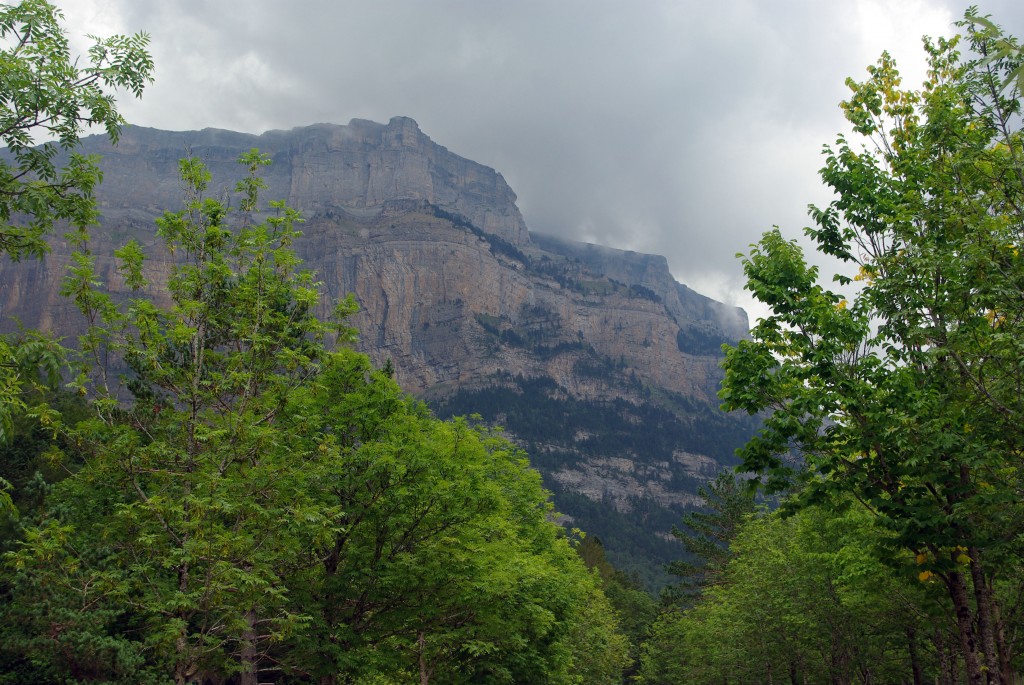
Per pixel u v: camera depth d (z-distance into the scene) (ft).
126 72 44.52
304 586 66.28
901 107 51.75
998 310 43.16
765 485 47.80
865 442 44.19
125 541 49.06
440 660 83.51
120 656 61.87
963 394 42.93
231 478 47.55
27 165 44.70
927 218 46.57
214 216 52.85
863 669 98.58
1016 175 43.88
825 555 77.56
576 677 128.67
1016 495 40.32
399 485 66.90
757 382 47.16
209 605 44.57
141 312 47.39
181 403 50.01
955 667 79.36
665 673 217.56
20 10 42.32
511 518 110.22
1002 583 57.77
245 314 53.16
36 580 48.26
